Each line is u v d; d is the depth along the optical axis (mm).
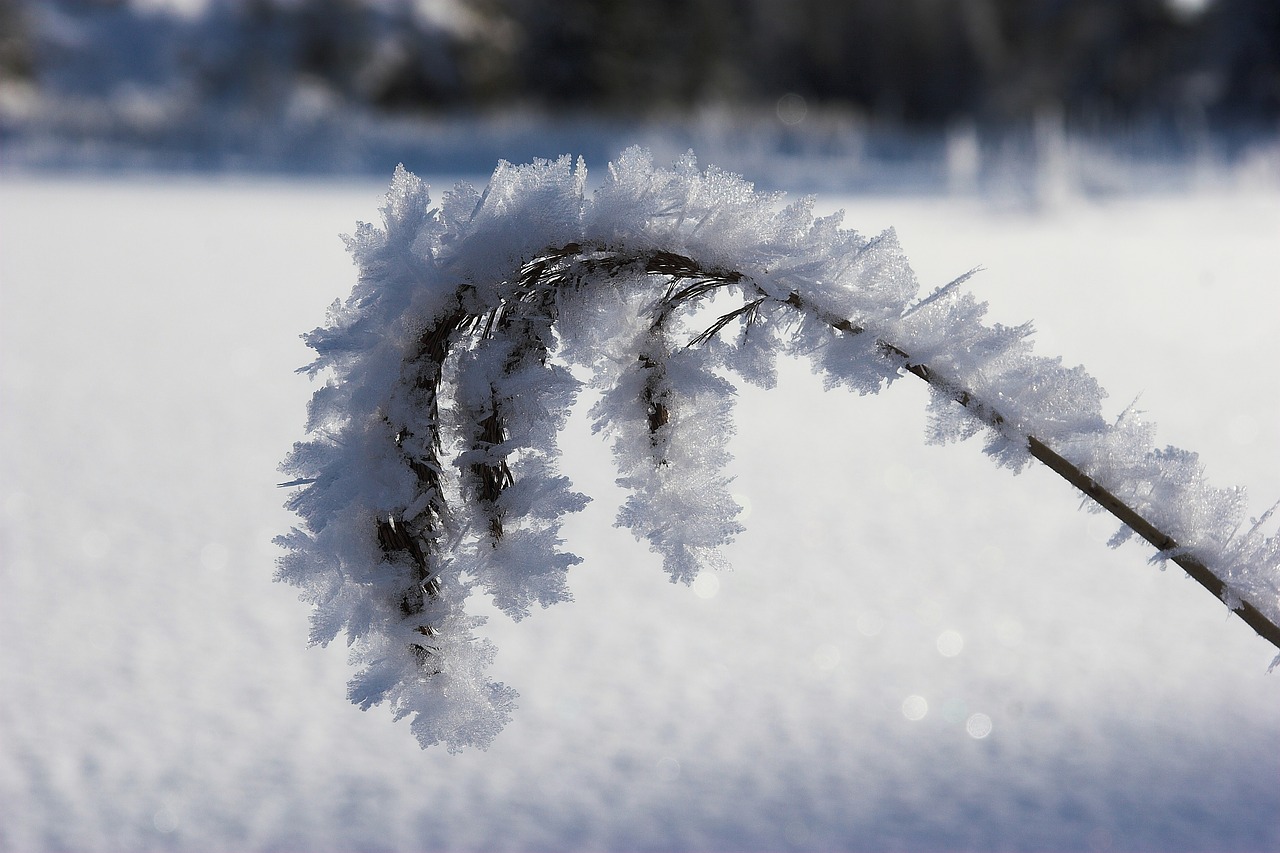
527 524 1110
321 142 27078
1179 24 36406
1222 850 2273
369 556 1010
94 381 7336
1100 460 992
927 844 2320
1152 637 3455
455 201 1021
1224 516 983
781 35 39969
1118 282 11031
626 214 997
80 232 15375
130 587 3912
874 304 993
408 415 993
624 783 2598
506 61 39844
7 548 4309
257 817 2445
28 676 3184
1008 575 4047
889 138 29938
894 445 5957
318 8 36375
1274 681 3123
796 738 2824
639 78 38781
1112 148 25828
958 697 3053
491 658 1056
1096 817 2416
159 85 35312
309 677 3197
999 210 17422
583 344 1039
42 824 2414
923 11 37875
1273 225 15570
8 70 37281
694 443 1104
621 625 3600
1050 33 37812
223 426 6262
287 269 12516
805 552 4316
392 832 2385
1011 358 992
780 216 1011
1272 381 6977
